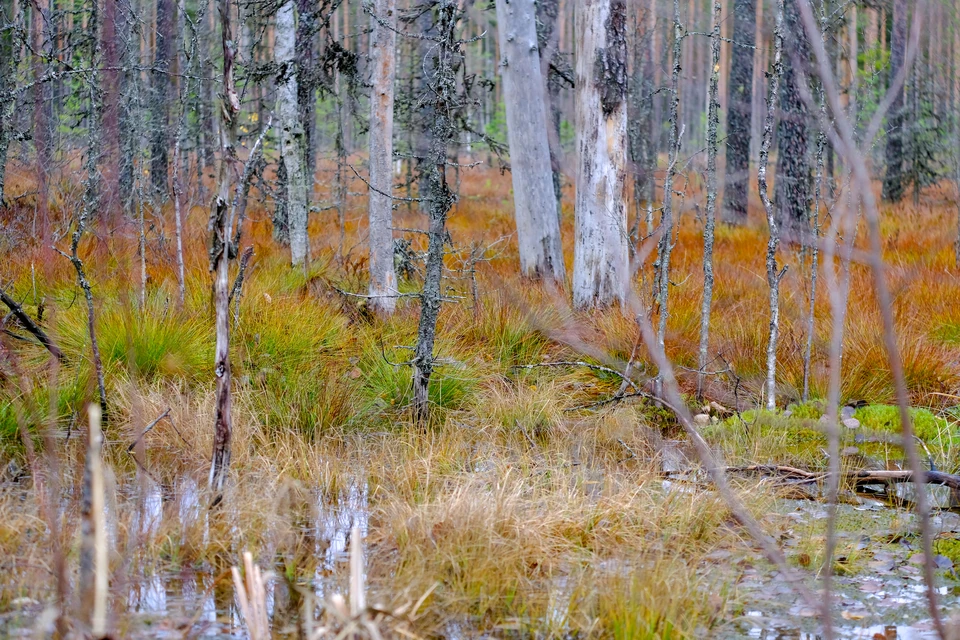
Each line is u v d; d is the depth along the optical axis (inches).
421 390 218.1
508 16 351.6
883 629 126.9
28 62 296.2
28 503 152.6
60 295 268.8
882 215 574.6
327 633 109.4
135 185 293.6
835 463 66.6
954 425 221.1
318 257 379.6
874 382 251.9
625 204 316.2
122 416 203.2
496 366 259.0
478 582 135.0
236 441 192.5
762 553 154.2
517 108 350.9
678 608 129.5
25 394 185.0
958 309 315.9
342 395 221.0
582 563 147.5
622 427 217.8
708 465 81.8
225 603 130.5
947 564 150.2
